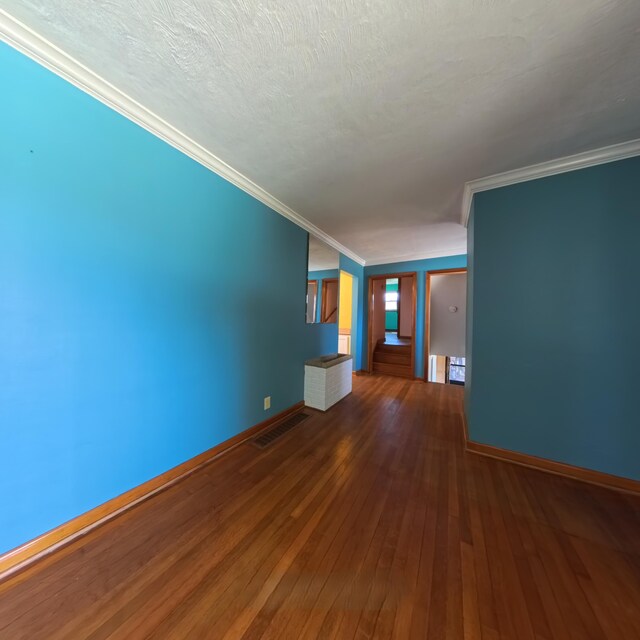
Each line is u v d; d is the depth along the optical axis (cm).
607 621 96
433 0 92
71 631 90
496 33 102
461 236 364
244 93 134
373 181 221
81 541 126
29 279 114
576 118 147
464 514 149
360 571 114
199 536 131
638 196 170
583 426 186
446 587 107
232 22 100
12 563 111
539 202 200
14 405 111
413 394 387
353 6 94
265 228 252
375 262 513
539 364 200
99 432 139
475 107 140
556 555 123
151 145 157
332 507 153
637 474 171
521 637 91
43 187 117
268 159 192
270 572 112
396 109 143
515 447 208
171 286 172
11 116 108
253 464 197
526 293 205
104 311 139
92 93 130
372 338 532
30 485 116
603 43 104
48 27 105
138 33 106
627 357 174
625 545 129
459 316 532
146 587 105
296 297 307
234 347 222
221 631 91
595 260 183
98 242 136
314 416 297
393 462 203
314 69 120
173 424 176
